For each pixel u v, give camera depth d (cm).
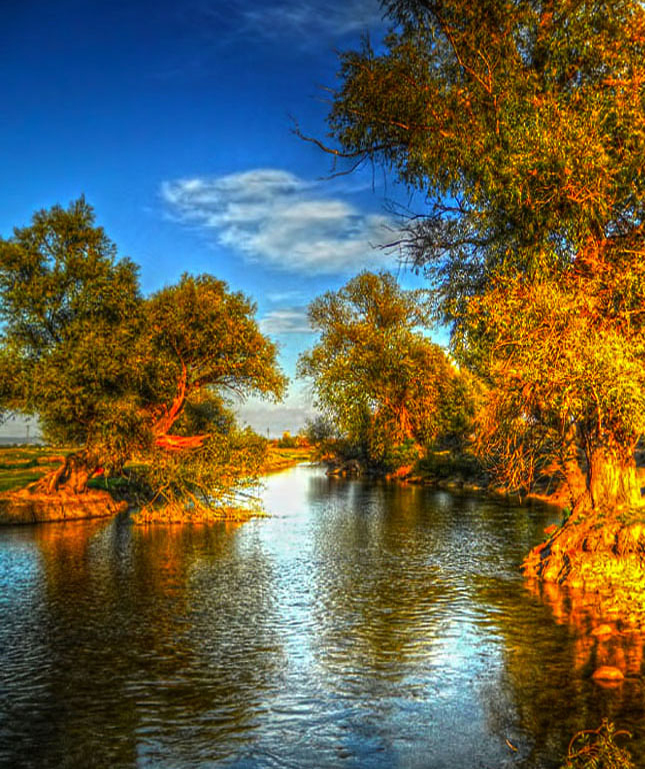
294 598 1806
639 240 1490
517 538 2914
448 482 6406
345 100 1633
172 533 3173
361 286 4478
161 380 3825
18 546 2769
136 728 966
